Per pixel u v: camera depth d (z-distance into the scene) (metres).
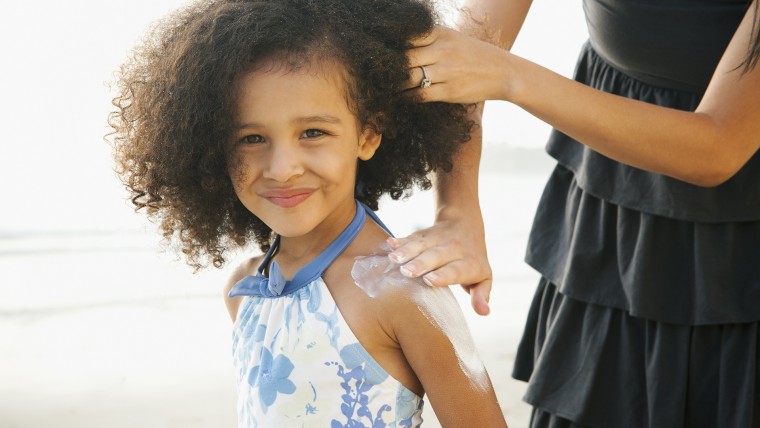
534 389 1.69
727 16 1.45
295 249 1.44
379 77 1.31
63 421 3.84
